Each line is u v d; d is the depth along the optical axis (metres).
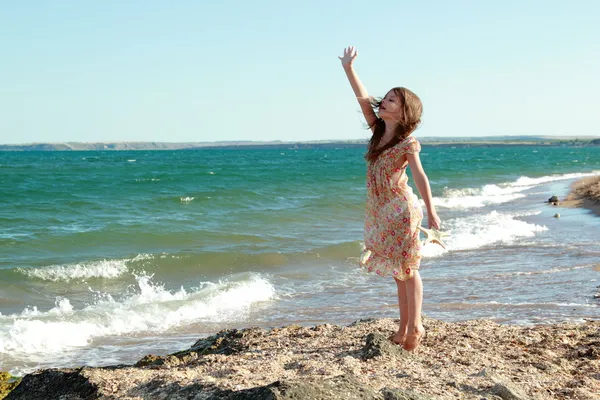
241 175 53.31
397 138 4.27
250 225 20.73
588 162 93.44
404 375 4.05
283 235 18.55
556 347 5.17
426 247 15.15
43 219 22.12
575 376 4.39
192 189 36.34
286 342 5.57
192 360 5.39
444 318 8.31
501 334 5.55
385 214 4.36
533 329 5.82
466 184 45.16
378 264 4.45
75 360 7.64
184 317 9.62
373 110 4.47
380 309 9.63
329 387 3.29
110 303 10.70
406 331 4.76
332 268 13.70
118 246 16.83
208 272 13.51
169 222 21.08
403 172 4.33
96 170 63.53
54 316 9.51
